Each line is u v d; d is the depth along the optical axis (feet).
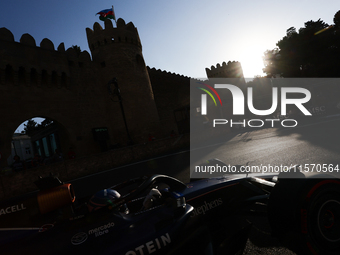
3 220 5.67
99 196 6.38
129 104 79.51
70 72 70.49
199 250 6.28
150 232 5.95
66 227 5.89
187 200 7.89
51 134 93.09
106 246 5.41
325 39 125.29
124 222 6.15
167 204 7.27
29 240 5.49
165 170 26.89
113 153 44.98
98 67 79.36
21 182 34.24
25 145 164.55
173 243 5.99
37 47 62.90
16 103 57.82
